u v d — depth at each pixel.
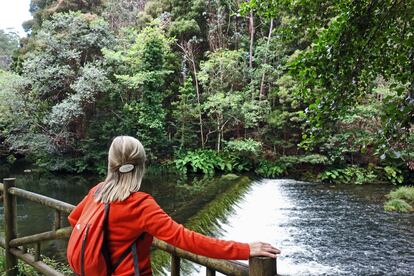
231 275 1.48
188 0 22.36
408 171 15.91
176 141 19.20
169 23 21.55
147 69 17.41
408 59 3.29
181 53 20.98
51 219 9.11
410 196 11.85
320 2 3.61
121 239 1.33
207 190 11.84
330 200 12.26
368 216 10.28
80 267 1.34
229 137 19.64
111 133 17.12
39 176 16.25
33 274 3.65
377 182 15.88
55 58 16.69
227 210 9.49
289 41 4.08
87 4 24.22
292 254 7.41
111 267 1.33
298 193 13.42
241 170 17.84
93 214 1.37
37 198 2.87
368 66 3.69
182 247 1.30
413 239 8.37
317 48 3.39
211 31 20.75
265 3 3.87
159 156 18.69
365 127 16.53
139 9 26.06
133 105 17.59
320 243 8.02
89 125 17.47
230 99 17.56
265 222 9.41
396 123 2.63
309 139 3.51
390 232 8.85
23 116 16.08
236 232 8.37
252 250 1.33
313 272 6.61
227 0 21.78
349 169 16.36
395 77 3.55
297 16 3.79
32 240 2.95
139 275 1.32
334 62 3.36
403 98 2.64
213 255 1.31
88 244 1.33
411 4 3.20
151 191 12.84
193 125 19.55
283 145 18.02
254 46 21.83
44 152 16.53
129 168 1.36
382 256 7.38
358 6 3.27
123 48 18.86
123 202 1.33
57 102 16.91
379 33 3.41
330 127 3.49
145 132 17.39
